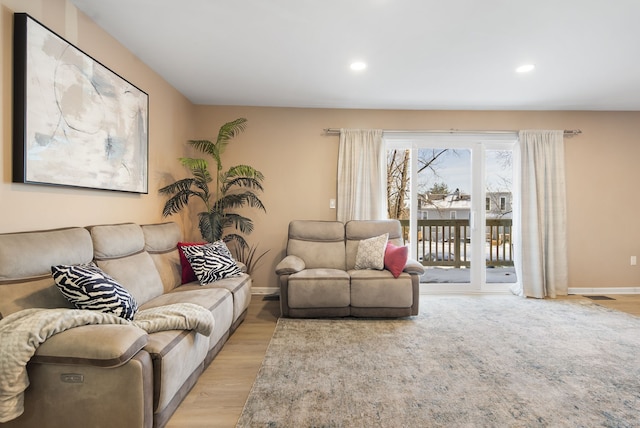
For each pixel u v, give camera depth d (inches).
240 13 86.9
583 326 118.5
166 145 133.6
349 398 72.7
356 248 149.5
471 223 169.2
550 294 158.1
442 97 149.5
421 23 91.0
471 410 68.6
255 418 65.6
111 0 81.1
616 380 81.0
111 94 94.6
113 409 53.7
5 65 64.4
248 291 122.6
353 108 165.8
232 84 136.6
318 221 155.6
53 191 76.6
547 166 160.4
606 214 165.9
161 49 106.5
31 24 67.4
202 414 67.4
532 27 92.3
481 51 106.7
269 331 114.8
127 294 69.3
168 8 84.6
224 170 164.7
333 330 114.3
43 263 64.2
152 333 65.8
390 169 172.2
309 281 126.1
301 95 148.8
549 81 130.3
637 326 118.4
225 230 165.8
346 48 105.7
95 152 87.7
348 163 162.7
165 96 132.1
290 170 165.9
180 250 117.3
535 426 63.6
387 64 116.9
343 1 81.5
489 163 170.6
